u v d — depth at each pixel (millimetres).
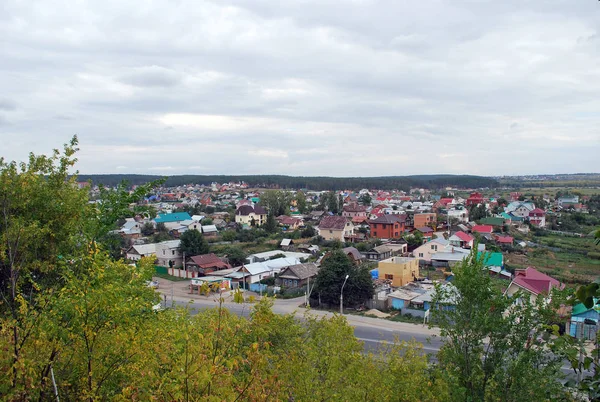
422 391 7613
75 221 7320
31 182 6980
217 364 4594
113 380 5336
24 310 5348
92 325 5105
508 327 7066
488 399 6953
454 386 7012
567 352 4449
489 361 7242
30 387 4812
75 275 5996
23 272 6672
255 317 7539
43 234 6844
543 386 6395
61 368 5336
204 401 4270
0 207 6766
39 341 4902
